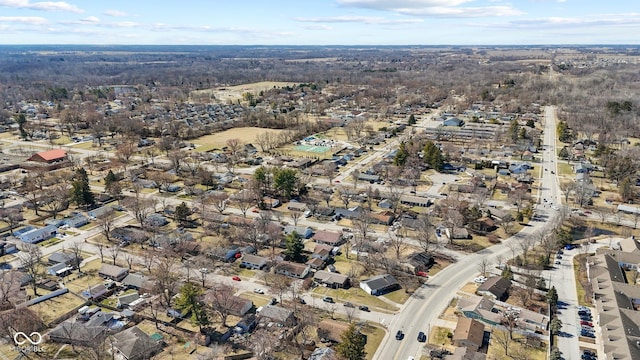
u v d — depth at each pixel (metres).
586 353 92.06
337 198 185.50
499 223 158.88
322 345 94.94
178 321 103.19
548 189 193.75
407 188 196.50
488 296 112.38
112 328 99.06
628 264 128.75
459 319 101.06
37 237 144.62
